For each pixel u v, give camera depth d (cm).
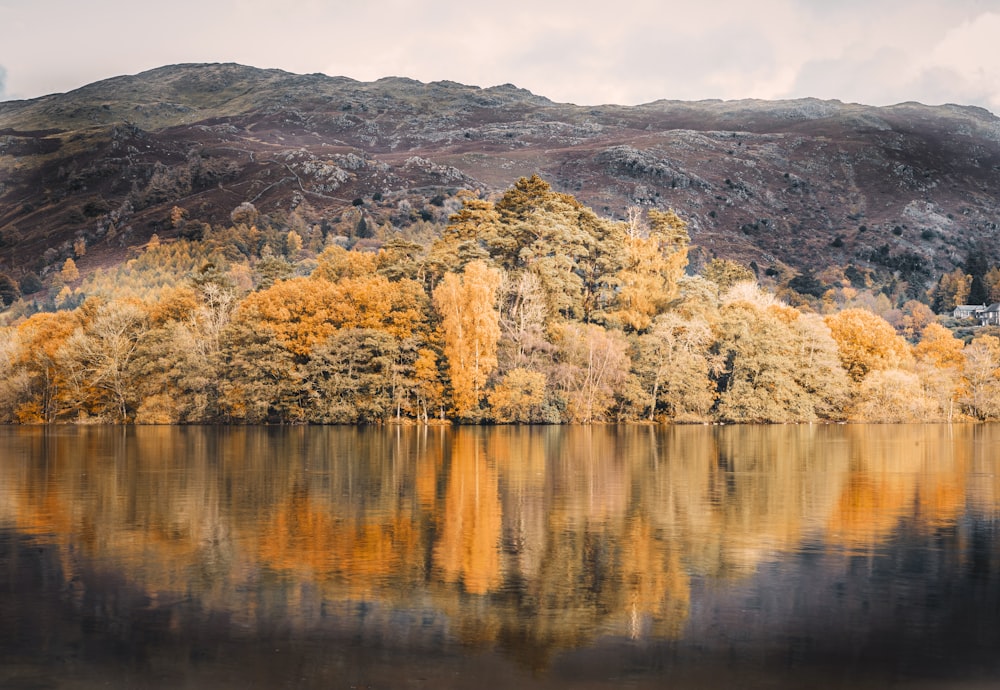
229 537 3922
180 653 2545
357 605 2953
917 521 4350
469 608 2927
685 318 14188
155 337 12962
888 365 14625
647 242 14600
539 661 2495
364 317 13162
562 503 4847
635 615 2866
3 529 4100
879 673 2425
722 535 3988
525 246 15500
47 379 13338
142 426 12469
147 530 4084
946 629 2744
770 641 2647
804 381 13838
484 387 12744
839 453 8000
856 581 3238
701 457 7525
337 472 6297
